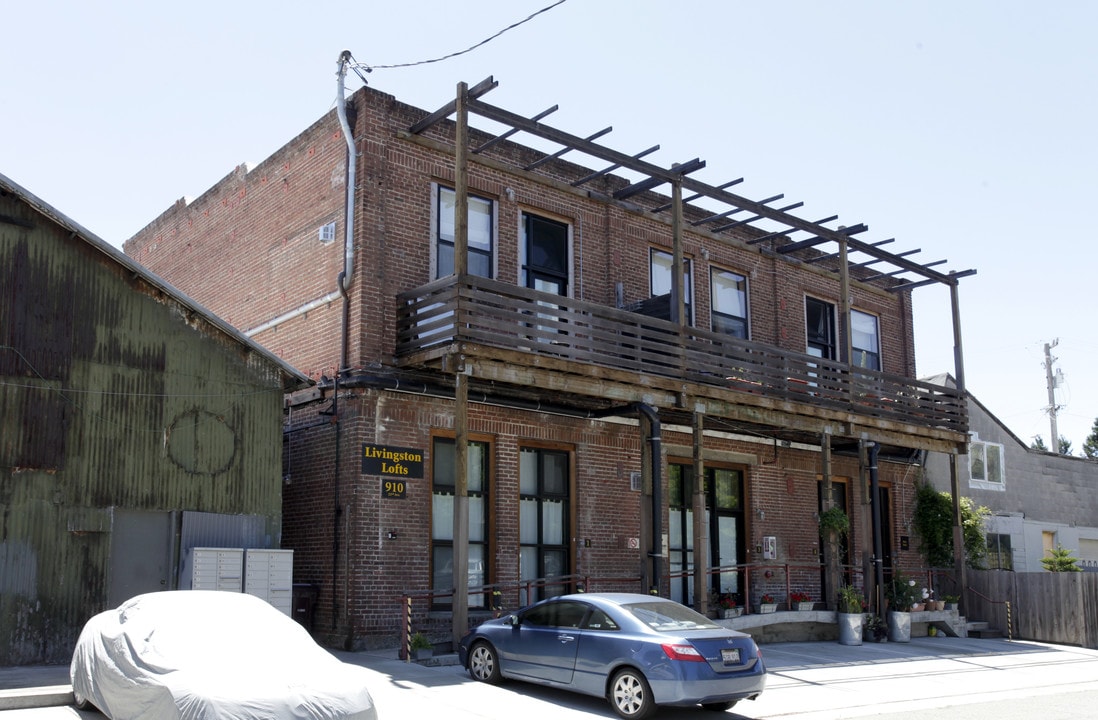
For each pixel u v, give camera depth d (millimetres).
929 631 22141
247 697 7906
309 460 16797
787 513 22125
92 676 9320
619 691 10906
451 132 18031
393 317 16609
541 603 12242
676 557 20281
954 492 23641
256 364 15203
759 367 19188
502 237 18219
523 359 15352
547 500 18312
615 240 20031
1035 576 22781
